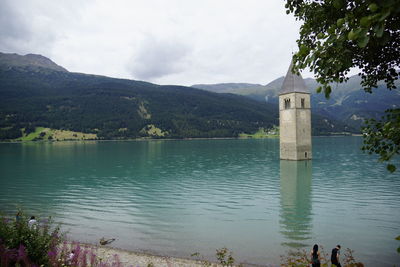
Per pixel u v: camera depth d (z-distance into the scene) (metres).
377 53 10.07
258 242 26.34
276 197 44.91
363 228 30.06
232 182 58.41
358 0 6.70
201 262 21.91
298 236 27.89
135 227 30.84
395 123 8.04
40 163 97.56
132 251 24.11
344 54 7.89
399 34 9.12
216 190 50.69
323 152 128.12
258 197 44.97
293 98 91.38
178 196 46.16
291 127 93.12
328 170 72.94
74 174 71.62
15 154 135.38
